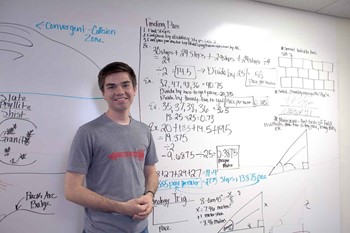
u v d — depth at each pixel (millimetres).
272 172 1509
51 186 1156
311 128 1606
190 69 1400
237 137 1458
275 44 1573
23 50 1156
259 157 1488
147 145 1141
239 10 1518
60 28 1209
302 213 1548
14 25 1153
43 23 1188
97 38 1257
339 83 1701
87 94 1230
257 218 1460
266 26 1563
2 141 1108
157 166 1314
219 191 1406
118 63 1064
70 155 966
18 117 1133
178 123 1362
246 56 1510
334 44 1708
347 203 1656
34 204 1129
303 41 1637
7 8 1149
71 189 912
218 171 1411
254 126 1492
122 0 1308
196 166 1376
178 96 1370
